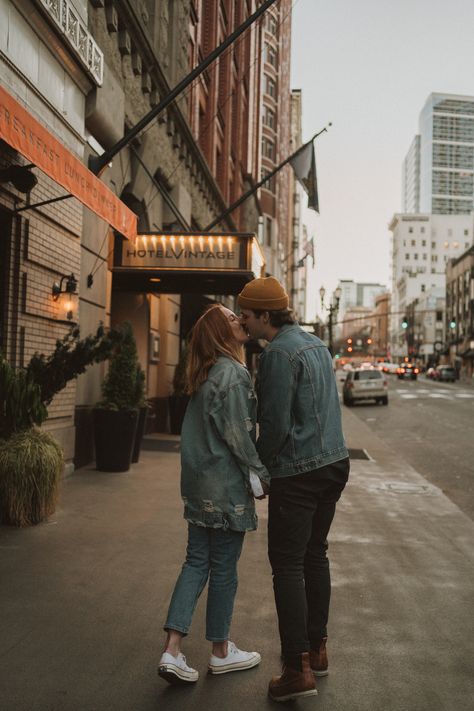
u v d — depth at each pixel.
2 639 3.52
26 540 5.46
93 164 9.39
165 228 15.37
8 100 4.81
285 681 2.96
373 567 5.10
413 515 7.07
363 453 12.53
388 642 3.66
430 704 2.97
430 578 4.84
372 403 31.38
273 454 3.10
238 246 11.05
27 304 7.50
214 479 3.14
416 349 126.12
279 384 3.07
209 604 3.24
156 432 15.10
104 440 9.04
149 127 12.73
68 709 2.83
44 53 7.54
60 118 8.12
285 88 65.62
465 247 170.00
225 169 25.86
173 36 14.96
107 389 9.15
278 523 3.10
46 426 8.09
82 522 6.13
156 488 7.97
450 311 92.00
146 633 3.67
